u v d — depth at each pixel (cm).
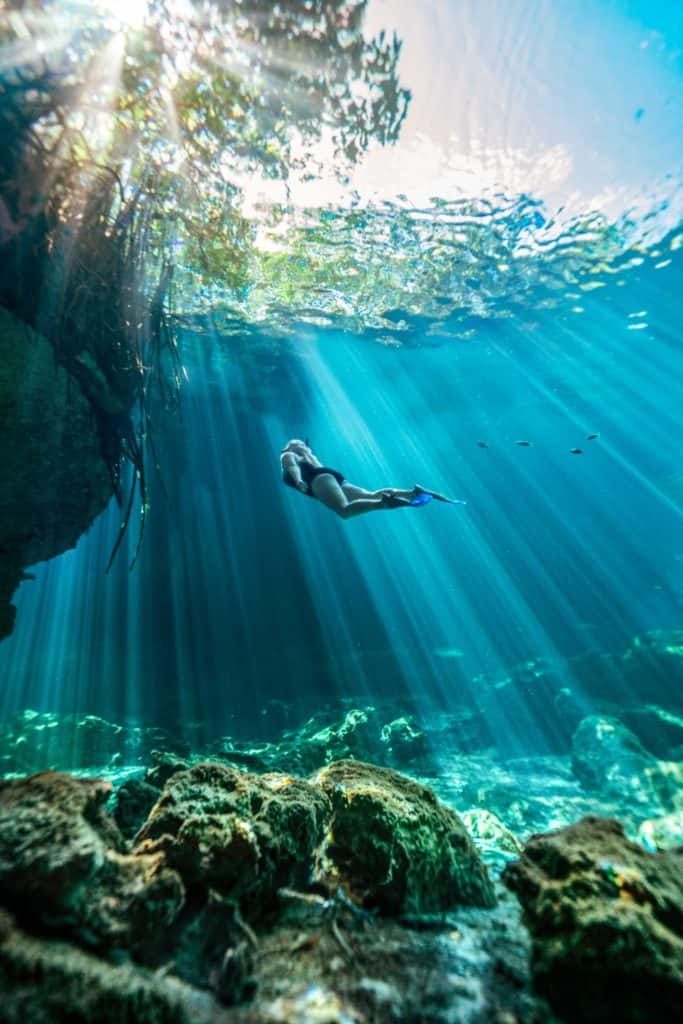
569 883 216
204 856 232
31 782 240
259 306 1327
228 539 2680
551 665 1694
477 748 1420
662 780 909
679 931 198
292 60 553
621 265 1426
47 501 686
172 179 626
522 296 1532
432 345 1894
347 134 699
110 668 2398
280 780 342
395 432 3153
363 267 1164
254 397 2225
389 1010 186
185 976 191
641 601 2855
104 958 185
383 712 1546
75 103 489
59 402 592
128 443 691
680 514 3716
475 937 244
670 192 1087
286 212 862
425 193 920
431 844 292
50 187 500
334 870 280
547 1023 183
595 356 2109
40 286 528
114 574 2591
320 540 3069
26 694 2389
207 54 515
